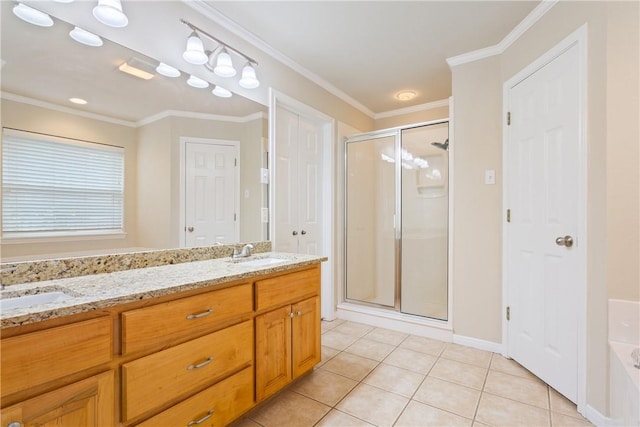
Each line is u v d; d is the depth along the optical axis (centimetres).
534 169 198
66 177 139
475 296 245
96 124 149
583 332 159
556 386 179
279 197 265
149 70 169
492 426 152
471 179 246
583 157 159
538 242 194
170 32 178
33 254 128
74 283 125
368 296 333
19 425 83
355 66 272
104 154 152
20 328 85
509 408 167
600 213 150
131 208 162
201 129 196
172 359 120
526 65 206
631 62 143
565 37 172
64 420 92
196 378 128
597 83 152
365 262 334
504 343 229
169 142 179
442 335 261
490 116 238
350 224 341
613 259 145
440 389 186
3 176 122
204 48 196
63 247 137
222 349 139
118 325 106
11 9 124
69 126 140
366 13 200
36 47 131
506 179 226
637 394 112
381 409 167
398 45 238
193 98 191
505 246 227
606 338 147
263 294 161
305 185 297
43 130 133
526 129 206
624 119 144
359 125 368
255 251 229
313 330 200
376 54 252
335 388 187
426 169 299
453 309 257
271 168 245
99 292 109
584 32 159
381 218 327
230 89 213
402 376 201
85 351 96
